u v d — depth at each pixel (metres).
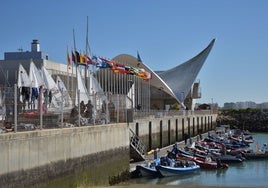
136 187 29.06
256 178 35.88
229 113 117.31
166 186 29.66
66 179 23.73
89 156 26.83
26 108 28.00
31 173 20.36
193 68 97.88
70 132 24.34
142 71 61.66
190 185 30.89
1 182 18.16
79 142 25.48
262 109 117.75
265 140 78.25
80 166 25.52
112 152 30.62
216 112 111.75
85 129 26.33
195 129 83.88
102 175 28.78
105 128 29.53
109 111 34.19
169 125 62.34
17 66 44.97
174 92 94.06
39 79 31.88
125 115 36.72
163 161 36.38
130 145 37.72
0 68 44.19
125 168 32.91
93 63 45.78
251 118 110.50
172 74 97.75
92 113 29.83
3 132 19.94
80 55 42.41
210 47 99.00
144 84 69.69
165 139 60.19
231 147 54.53
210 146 52.12
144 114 52.41
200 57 98.62
